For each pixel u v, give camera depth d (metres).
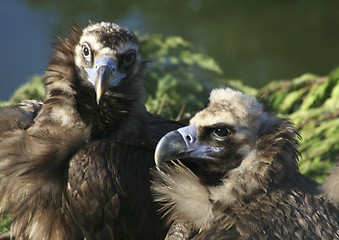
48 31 40.78
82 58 10.97
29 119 11.41
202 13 47.22
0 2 45.28
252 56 41.94
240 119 9.20
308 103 15.24
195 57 18.22
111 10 44.81
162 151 9.24
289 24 46.75
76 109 10.73
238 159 9.34
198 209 9.32
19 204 10.74
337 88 15.00
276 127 9.28
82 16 43.16
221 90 9.70
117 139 10.49
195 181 9.54
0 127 11.13
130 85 11.12
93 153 10.14
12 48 38.75
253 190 9.15
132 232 10.28
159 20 44.62
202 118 9.40
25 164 10.51
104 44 10.91
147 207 10.20
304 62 41.41
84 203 10.03
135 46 11.29
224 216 9.13
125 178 10.06
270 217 8.91
